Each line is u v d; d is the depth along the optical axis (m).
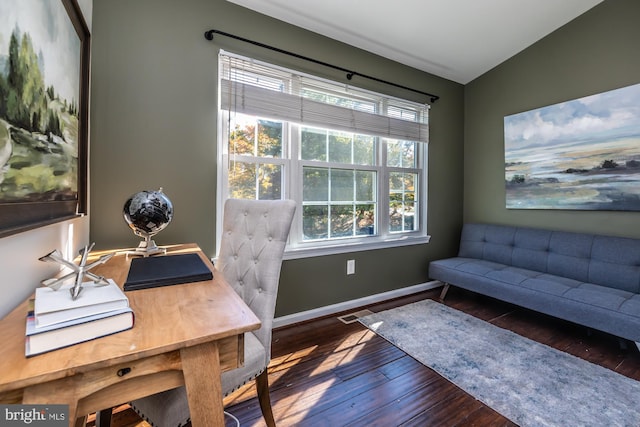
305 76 2.29
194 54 1.90
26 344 0.52
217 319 0.68
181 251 1.52
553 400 1.46
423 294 3.07
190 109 1.90
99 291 0.66
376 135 2.68
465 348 1.96
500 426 1.31
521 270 2.60
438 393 1.52
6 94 0.68
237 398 1.48
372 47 2.61
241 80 2.06
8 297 0.74
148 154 1.78
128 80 1.72
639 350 1.75
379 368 1.74
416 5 2.18
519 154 2.91
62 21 1.06
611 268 2.17
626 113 2.24
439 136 3.22
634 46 2.21
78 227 1.37
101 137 1.66
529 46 2.81
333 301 2.55
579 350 1.94
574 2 2.34
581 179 2.48
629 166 2.23
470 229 3.18
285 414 1.38
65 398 0.51
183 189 1.89
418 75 3.03
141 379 0.60
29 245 0.85
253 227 1.35
